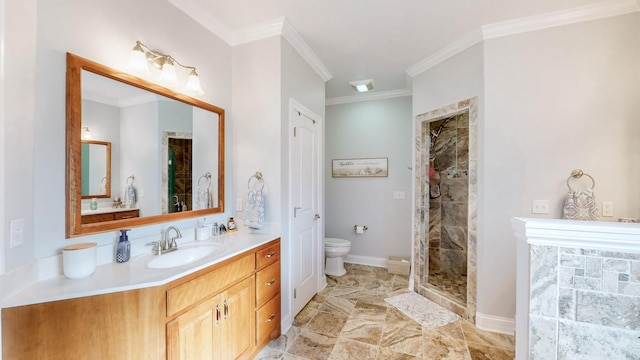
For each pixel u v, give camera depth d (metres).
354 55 2.67
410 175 3.70
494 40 2.15
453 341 1.99
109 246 1.39
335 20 2.09
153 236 1.64
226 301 1.51
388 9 1.95
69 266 1.15
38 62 1.12
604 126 1.90
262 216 2.05
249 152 2.22
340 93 3.80
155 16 1.67
